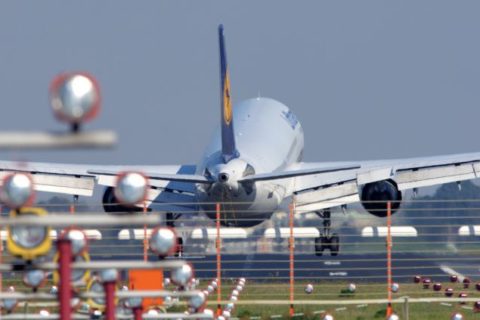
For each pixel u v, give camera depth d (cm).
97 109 4331
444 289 16250
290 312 12938
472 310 13450
